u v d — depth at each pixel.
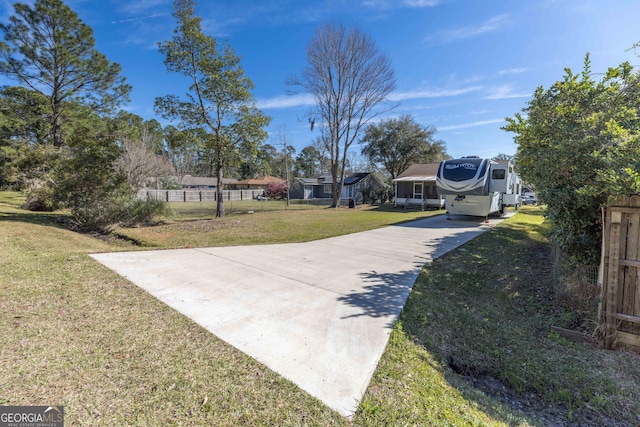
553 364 2.71
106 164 10.16
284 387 2.15
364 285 4.54
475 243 7.69
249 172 52.34
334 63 20.03
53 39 15.80
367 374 2.34
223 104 13.66
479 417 2.00
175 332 2.90
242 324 3.14
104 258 5.62
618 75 3.65
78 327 2.89
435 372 2.48
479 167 11.52
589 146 3.27
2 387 1.99
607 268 2.99
